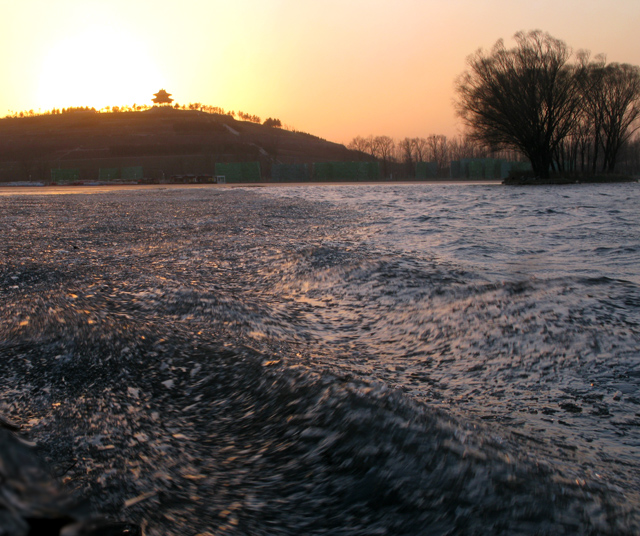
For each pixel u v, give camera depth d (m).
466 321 5.45
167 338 4.14
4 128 158.75
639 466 2.86
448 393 3.94
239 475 2.35
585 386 4.00
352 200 24.61
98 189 45.38
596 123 58.16
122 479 2.28
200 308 5.37
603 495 2.10
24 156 127.00
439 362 4.59
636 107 58.66
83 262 7.90
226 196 29.12
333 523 1.98
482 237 11.56
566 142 64.88
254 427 2.76
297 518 2.02
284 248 9.85
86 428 2.80
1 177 97.69
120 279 6.62
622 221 14.53
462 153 121.75
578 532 1.80
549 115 47.50
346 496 2.11
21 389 3.29
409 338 5.18
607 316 5.24
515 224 14.05
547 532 1.79
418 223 14.41
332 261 8.18
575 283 6.40
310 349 4.73
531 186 42.56
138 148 124.88
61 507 0.49
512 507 1.90
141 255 8.95
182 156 119.38
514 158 95.94
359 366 4.39
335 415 2.59
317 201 23.92
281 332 5.12
